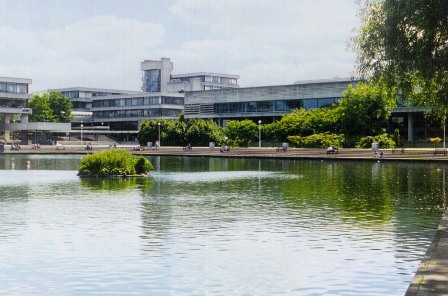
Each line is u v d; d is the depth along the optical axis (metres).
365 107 91.38
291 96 117.69
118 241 16.81
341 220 20.48
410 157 63.09
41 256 14.91
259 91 123.50
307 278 12.71
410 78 25.38
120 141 167.62
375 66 25.16
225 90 130.50
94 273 13.26
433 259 12.45
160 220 20.66
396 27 23.38
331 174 44.16
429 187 32.50
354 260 14.30
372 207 24.00
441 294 9.73
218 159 74.81
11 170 50.62
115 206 24.67
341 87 109.31
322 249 15.61
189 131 113.94
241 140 109.25
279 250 15.52
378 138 86.38
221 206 24.64
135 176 42.97
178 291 11.86
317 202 25.89
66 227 19.17
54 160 71.00
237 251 15.41
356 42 25.95
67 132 155.75
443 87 25.48
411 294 9.77
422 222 19.97
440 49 23.11
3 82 137.25
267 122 125.12
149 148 106.62
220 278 12.78
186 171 49.56
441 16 22.17
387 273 13.04
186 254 15.09
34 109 157.12
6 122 141.00
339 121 95.56
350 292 11.65
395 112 97.25
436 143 87.50
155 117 165.12
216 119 133.25
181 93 170.00
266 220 20.58
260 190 31.72
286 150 86.25
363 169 50.00
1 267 13.81
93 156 43.25
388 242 16.47
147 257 14.76
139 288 12.09
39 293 11.80
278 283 12.35
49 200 26.95
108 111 176.25
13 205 25.00
